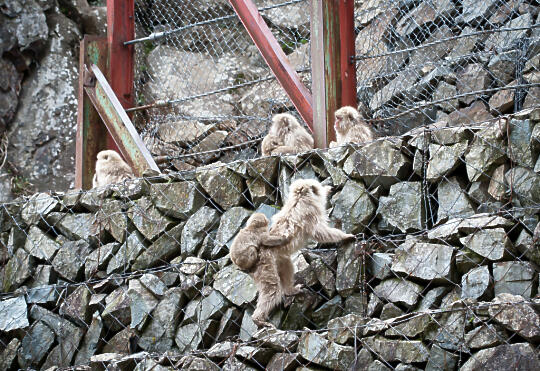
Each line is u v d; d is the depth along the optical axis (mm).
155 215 12062
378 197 10766
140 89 18516
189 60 18938
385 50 16094
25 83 19156
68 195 12969
